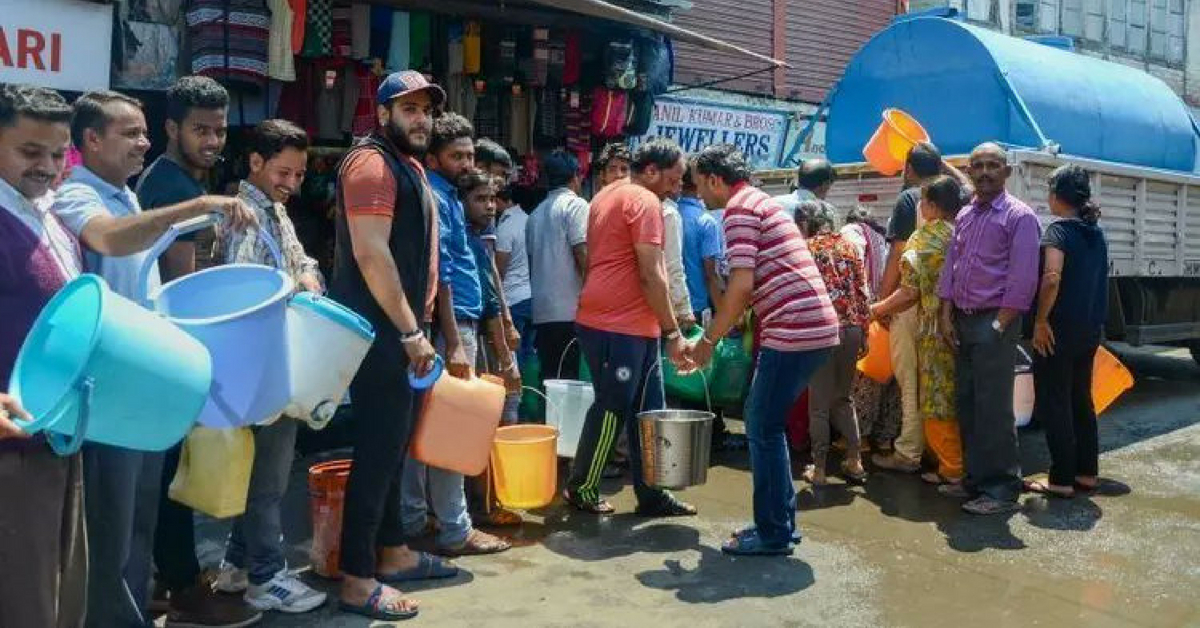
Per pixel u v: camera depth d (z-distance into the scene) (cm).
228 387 290
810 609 396
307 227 664
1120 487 578
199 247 400
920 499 554
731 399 630
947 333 536
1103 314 559
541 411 621
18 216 249
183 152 356
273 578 377
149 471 324
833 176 658
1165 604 407
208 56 587
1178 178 812
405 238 377
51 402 234
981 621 387
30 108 241
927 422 571
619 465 604
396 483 410
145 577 330
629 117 810
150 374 242
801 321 436
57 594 253
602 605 396
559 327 589
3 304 245
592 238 492
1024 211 505
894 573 438
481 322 505
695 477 467
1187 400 862
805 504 544
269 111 644
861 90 857
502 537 477
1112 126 834
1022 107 748
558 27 748
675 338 483
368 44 670
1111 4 1689
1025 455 659
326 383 322
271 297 307
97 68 548
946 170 627
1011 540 485
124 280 300
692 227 621
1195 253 865
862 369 614
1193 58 1875
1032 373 609
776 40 1112
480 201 487
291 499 530
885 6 1221
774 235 442
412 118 375
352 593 380
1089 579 434
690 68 1038
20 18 518
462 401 404
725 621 383
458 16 710
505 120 760
